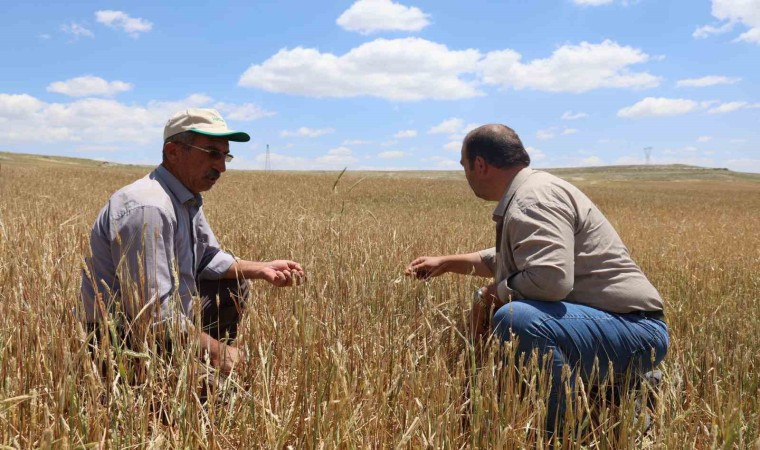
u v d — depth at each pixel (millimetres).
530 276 2883
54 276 3094
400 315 3492
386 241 6160
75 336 2457
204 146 2982
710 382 2867
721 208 25109
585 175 112000
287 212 10938
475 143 3270
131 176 27391
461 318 3494
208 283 3527
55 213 7781
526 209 2984
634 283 2959
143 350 2312
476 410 2291
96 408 2115
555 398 2795
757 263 6922
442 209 17703
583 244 3002
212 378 2686
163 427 2383
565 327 2826
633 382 2928
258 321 2787
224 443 2336
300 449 2270
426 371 2574
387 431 2422
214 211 10398
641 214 19141
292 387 2553
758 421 2416
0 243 4145
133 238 2686
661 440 2197
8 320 2617
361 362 2740
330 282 3820
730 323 3980
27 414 2250
